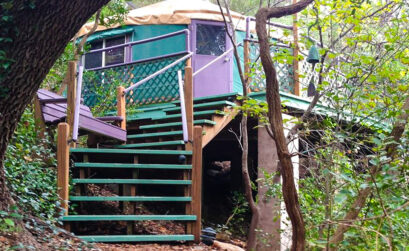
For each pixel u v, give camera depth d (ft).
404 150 10.14
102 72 30.42
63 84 28.25
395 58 15.79
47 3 11.67
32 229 14.21
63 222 16.60
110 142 23.22
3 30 11.73
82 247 14.55
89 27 35.32
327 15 17.80
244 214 28.37
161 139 23.52
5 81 11.98
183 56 28.12
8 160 15.94
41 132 19.85
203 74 31.76
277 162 19.95
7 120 12.48
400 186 10.05
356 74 15.40
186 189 18.58
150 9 35.58
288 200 8.88
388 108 13.15
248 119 25.58
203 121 22.30
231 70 32.19
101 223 19.07
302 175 21.89
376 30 18.30
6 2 11.52
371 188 9.62
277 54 16.61
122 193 20.89
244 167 19.04
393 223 10.07
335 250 10.19
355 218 10.23
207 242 18.03
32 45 11.92
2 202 12.94
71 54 29.01
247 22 26.45
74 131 17.80
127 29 33.88
